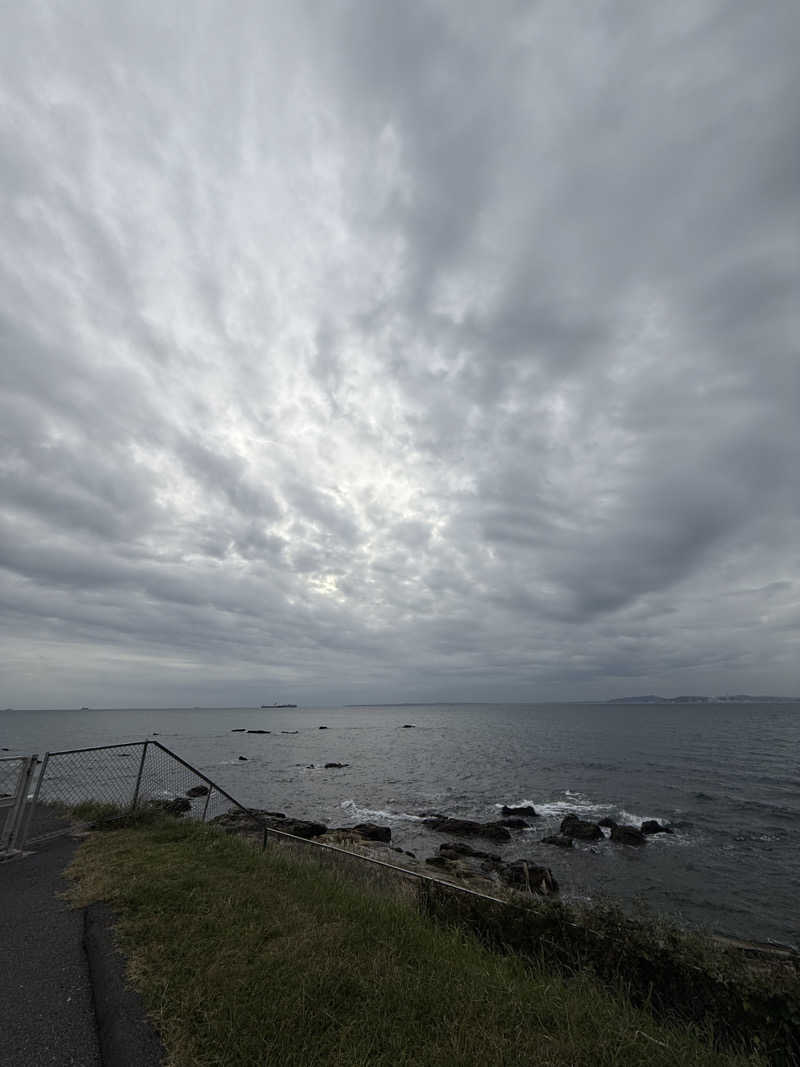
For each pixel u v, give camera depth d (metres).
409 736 91.75
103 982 4.31
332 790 36.12
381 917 5.99
